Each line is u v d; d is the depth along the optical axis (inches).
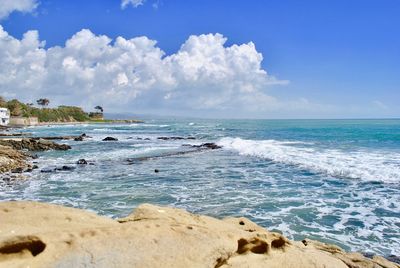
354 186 762.8
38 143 1695.4
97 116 7509.8
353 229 508.1
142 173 995.9
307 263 241.9
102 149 1705.2
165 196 712.4
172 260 197.6
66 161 1269.7
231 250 223.6
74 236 199.6
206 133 3093.0
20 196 728.3
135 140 2299.5
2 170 1031.0
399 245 451.5
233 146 1718.8
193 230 230.1
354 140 1932.8
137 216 267.1
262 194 716.7
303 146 1630.2
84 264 181.5
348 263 299.1
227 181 858.8
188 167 1100.5
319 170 954.1
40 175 971.9
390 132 2539.4
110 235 205.9
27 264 177.9
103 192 753.6
